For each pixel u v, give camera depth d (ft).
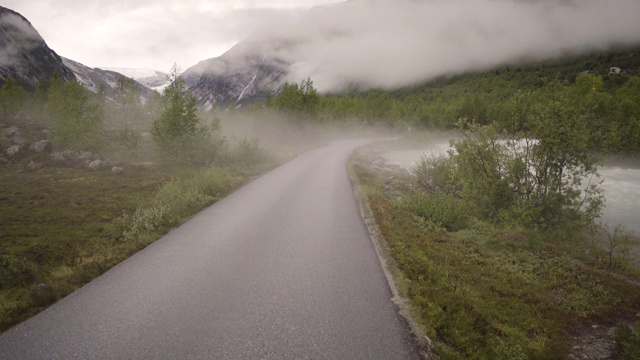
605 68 535.60
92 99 146.72
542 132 38.60
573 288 25.07
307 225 34.09
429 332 16.26
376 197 47.47
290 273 22.82
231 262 24.98
